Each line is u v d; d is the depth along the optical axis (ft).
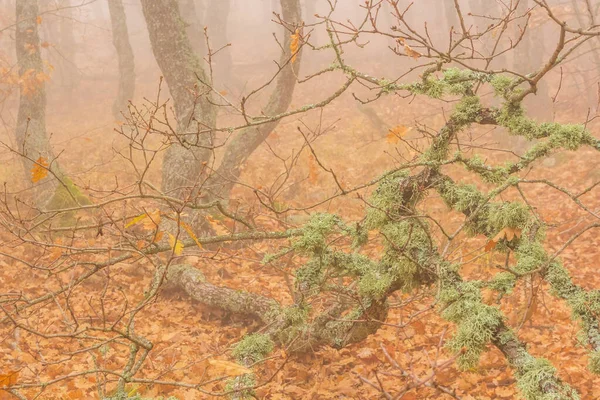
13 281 23.90
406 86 13.38
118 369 17.49
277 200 30.32
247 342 13.67
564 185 36.35
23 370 17.08
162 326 20.93
